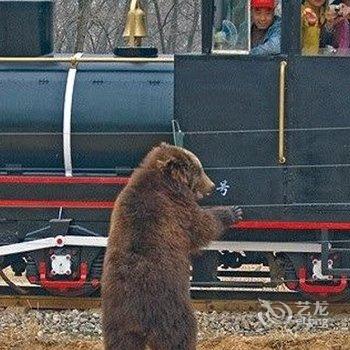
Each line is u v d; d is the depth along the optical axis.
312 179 14.38
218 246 14.86
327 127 14.26
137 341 10.90
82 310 15.33
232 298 15.23
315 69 14.19
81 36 32.88
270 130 14.34
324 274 14.44
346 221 14.44
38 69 15.52
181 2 41.53
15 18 15.75
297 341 13.61
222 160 14.45
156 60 15.49
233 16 14.43
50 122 15.24
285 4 14.16
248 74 14.30
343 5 14.24
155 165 11.40
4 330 14.29
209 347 13.59
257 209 14.49
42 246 15.15
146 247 10.93
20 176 15.28
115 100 15.21
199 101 14.38
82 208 15.30
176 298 10.91
